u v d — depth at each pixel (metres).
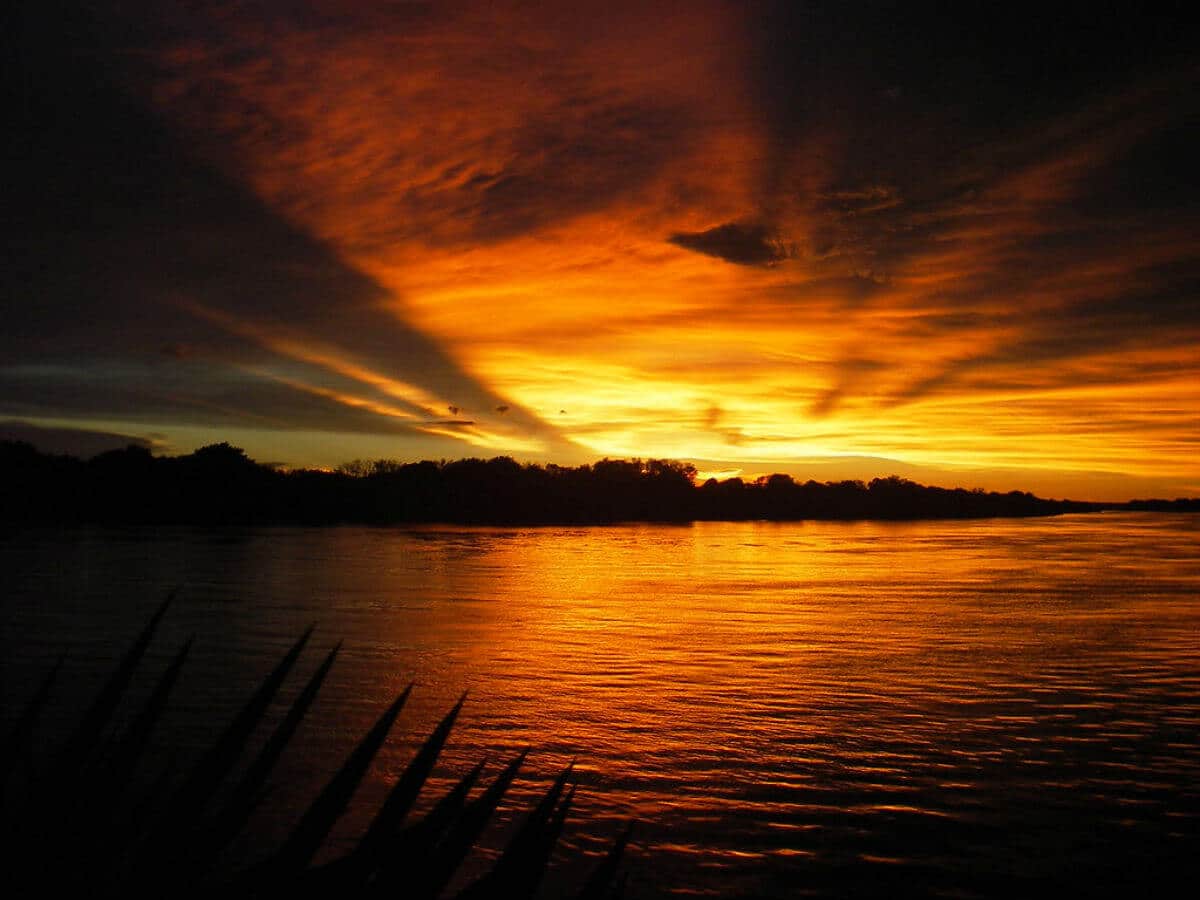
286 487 120.56
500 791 1.11
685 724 18.66
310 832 1.01
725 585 48.72
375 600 40.22
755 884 11.30
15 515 103.12
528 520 133.75
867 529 123.62
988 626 33.66
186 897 0.95
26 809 0.98
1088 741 17.69
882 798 14.31
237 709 18.52
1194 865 11.96
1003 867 11.88
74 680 21.16
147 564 55.88
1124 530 128.25
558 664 25.34
